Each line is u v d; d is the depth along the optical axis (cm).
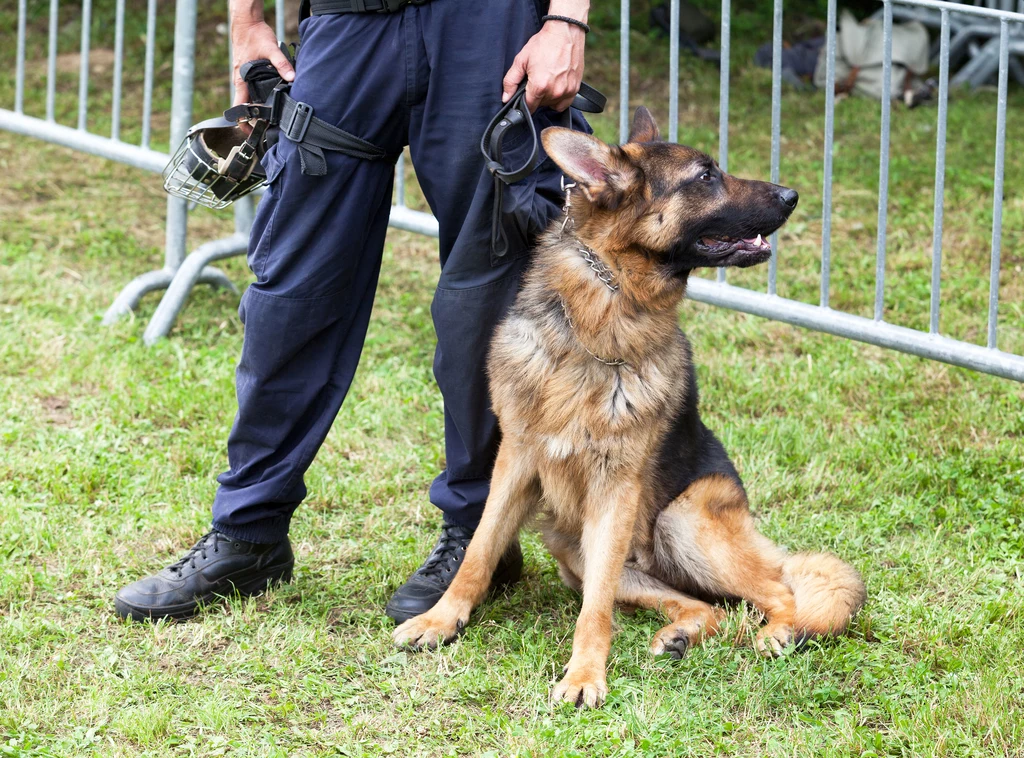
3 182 760
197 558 343
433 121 311
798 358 545
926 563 368
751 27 1153
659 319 326
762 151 852
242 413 335
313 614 338
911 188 771
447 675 308
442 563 356
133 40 1080
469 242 321
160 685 298
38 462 423
